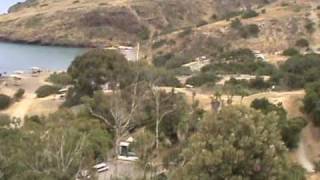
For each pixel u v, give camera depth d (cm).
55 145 2788
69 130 3089
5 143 3095
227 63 10869
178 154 2581
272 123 2103
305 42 13738
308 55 9675
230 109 2094
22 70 13762
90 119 4656
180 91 7106
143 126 4309
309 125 5903
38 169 2698
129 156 3328
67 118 4484
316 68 8175
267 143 2041
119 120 3406
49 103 7981
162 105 4606
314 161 5284
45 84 9819
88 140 3138
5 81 10481
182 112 4703
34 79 10775
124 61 7631
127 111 3975
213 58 12756
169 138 4138
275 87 7731
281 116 5594
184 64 12594
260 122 2066
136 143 2775
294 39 14062
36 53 18725
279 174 2020
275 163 2016
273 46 13888
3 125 4781
